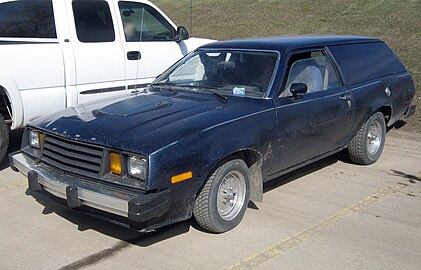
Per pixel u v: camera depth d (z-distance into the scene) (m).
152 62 7.55
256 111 4.66
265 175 4.86
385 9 16.91
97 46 6.88
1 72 5.90
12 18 6.14
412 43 13.21
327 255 4.12
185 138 4.02
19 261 3.98
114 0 7.15
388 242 4.37
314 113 5.25
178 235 4.44
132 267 3.91
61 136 4.31
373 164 6.57
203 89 5.23
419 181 5.96
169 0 24.11
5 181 5.81
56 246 4.23
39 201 5.20
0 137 6.05
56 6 6.54
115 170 3.98
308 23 16.86
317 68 5.58
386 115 6.84
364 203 5.25
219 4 21.84
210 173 4.24
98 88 6.91
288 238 4.41
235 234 4.47
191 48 8.20
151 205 3.74
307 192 5.53
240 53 5.45
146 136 4.01
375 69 6.51
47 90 6.37
